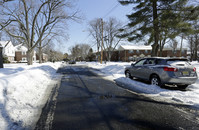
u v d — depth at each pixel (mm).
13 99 3312
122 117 2801
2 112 2643
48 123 2514
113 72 11656
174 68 4672
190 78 4664
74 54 74312
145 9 11484
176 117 2805
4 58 32281
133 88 5512
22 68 11578
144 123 2541
